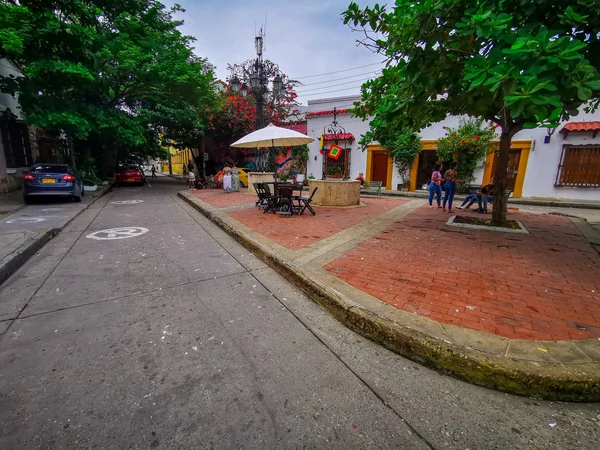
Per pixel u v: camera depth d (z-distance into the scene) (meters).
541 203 12.25
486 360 2.18
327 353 2.53
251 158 24.44
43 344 2.59
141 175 21.00
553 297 3.28
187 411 1.91
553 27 3.89
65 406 1.93
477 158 14.02
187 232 6.74
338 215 8.43
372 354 2.53
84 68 10.66
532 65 2.97
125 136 13.70
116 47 12.44
